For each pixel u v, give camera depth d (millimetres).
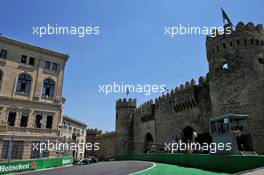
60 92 42219
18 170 26781
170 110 43781
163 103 46531
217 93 28188
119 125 62719
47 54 42062
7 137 34500
